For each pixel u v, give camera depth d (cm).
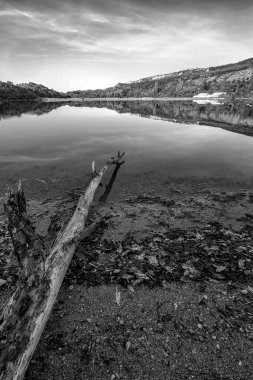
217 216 791
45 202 901
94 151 1661
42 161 1423
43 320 363
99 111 4775
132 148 1741
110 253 599
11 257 580
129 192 991
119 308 448
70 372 352
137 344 387
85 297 471
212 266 545
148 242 643
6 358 302
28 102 9100
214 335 398
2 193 967
